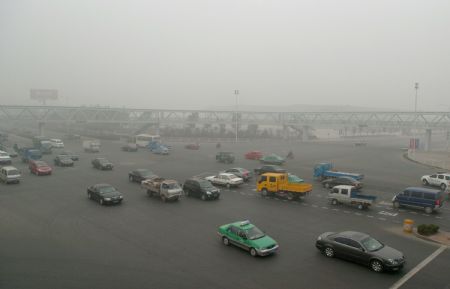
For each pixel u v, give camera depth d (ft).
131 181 148.15
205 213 101.76
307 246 76.84
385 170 188.24
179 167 188.55
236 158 232.53
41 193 124.98
